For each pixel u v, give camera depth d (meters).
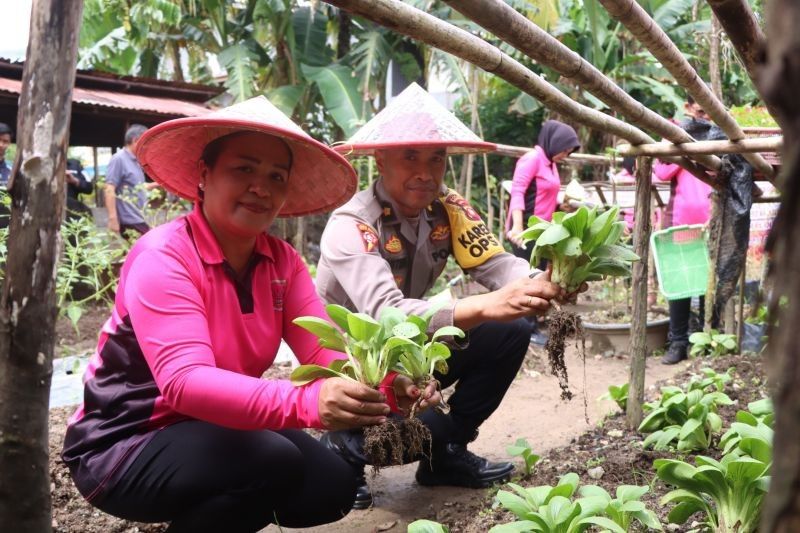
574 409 4.21
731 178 3.92
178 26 9.88
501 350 2.95
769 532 0.59
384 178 2.73
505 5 1.75
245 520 2.14
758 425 2.57
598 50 7.39
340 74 9.03
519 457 3.45
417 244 2.79
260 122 1.89
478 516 2.71
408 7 1.71
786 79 0.58
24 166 1.54
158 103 8.80
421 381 2.04
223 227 2.06
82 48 10.04
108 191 6.52
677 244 5.10
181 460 2.03
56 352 5.41
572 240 2.08
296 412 1.83
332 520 2.40
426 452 3.04
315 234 10.09
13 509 1.63
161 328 1.90
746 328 4.91
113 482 2.06
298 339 2.32
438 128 2.60
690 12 11.02
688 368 4.54
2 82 7.35
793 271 0.58
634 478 2.84
